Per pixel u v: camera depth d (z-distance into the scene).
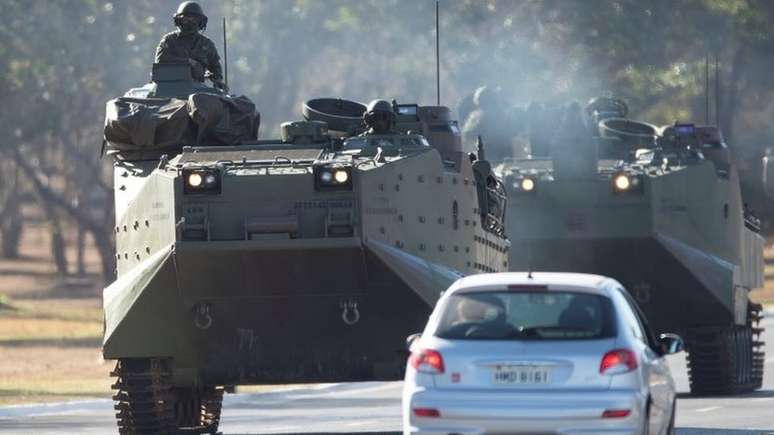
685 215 110.12
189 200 75.12
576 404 54.78
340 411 109.69
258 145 81.62
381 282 75.38
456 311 56.78
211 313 76.56
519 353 55.38
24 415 113.50
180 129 83.69
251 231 74.19
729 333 112.31
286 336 77.62
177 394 84.88
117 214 81.94
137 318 76.75
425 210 79.06
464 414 55.16
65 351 186.62
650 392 57.00
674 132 116.75
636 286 110.62
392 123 83.69
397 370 78.31
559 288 56.75
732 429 81.50
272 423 99.00
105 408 119.88
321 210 74.75
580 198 109.88
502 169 114.06
